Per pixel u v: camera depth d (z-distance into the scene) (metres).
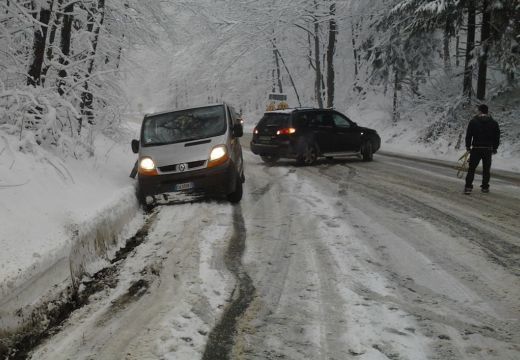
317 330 3.34
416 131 20.55
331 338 3.23
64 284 4.07
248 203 7.79
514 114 16.05
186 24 17.72
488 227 6.06
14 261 3.65
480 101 17.33
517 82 17.50
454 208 7.19
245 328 3.39
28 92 6.82
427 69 22.44
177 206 7.64
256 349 3.09
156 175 7.46
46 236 4.31
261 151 13.40
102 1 11.66
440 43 22.27
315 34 30.11
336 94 35.59
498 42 16.39
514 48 16.59
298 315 3.59
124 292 4.13
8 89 7.36
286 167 12.75
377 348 3.09
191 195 7.54
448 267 4.61
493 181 10.04
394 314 3.58
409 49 21.91
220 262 4.82
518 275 4.39
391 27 21.39
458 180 10.08
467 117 17.25
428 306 3.73
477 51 16.92
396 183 9.64
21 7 7.11
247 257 4.97
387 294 3.96
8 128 6.82
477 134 8.26
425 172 11.41
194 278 4.38
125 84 15.68
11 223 4.28
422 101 21.31
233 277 4.40
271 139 13.07
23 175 5.52
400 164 13.27
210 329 3.38
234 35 28.25
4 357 3.11
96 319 3.60
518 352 3.04
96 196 6.43
